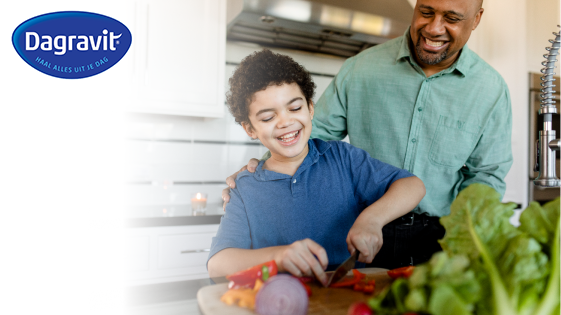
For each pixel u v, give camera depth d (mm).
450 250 450
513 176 2508
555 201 454
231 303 502
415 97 1151
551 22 2594
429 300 332
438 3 921
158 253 1710
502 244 425
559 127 2484
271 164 861
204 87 2047
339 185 849
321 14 1936
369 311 343
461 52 1093
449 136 1146
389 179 832
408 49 1120
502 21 2562
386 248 991
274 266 542
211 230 1794
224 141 2291
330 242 815
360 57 1251
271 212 818
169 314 1590
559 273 375
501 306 350
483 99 1130
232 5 2000
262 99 743
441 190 1194
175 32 1987
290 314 447
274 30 2104
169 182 2193
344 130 1320
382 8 2090
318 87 2492
